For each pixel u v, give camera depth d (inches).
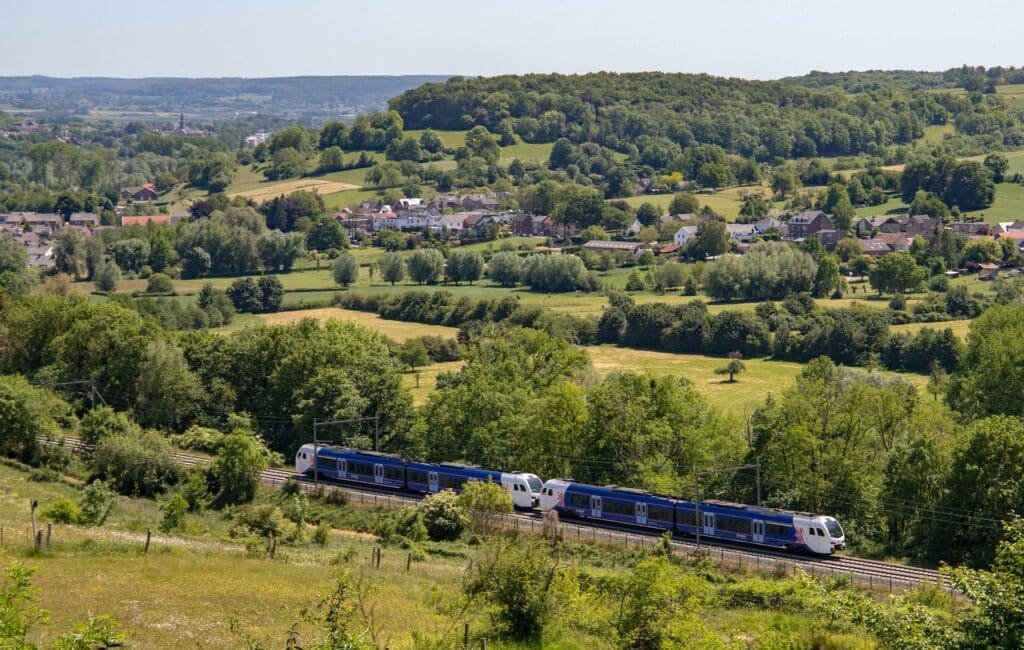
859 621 1471.5
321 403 4384.8
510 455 3981.3
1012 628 1301.7
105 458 3656.5
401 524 3284.9
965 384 4532.5
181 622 1861.5
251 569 2353.6
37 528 2583.7
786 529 2994.6
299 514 3435.0
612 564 2901.1
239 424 4483.3
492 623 1963.6
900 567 2832.2
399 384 4549.7
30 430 3811.5
